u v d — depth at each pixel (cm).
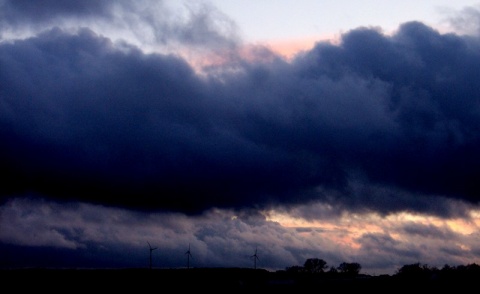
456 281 16900
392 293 15962
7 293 19388
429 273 18188
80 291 19862
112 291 19812
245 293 18950
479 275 17288
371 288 16788
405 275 18288
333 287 17938
